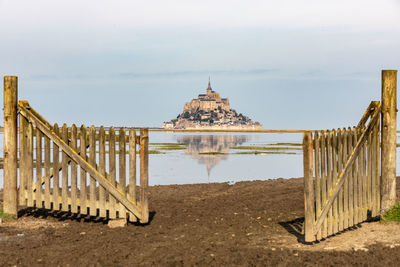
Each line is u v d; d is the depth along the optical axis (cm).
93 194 1077
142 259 786
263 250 834
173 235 983
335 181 928
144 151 1059
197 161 4766
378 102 1054
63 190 1105
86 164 1071
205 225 1095
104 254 815
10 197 1129
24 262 769
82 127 1079
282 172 3522
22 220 1123
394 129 1057
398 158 4647
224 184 2158
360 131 1038
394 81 1045
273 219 1165
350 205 978
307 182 857
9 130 1123
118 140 1058
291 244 890
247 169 3788
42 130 1108
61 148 1096
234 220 1159
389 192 1061
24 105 1127
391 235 923
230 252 827
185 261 768
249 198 1559
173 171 3556
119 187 1066
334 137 917
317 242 896
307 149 850
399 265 727
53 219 1138
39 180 1133
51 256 805
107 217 1169
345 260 755
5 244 891
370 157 1043
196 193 1750
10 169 1127
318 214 882
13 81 1121
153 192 1786
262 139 15150
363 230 983
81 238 945
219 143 10881
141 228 1054
